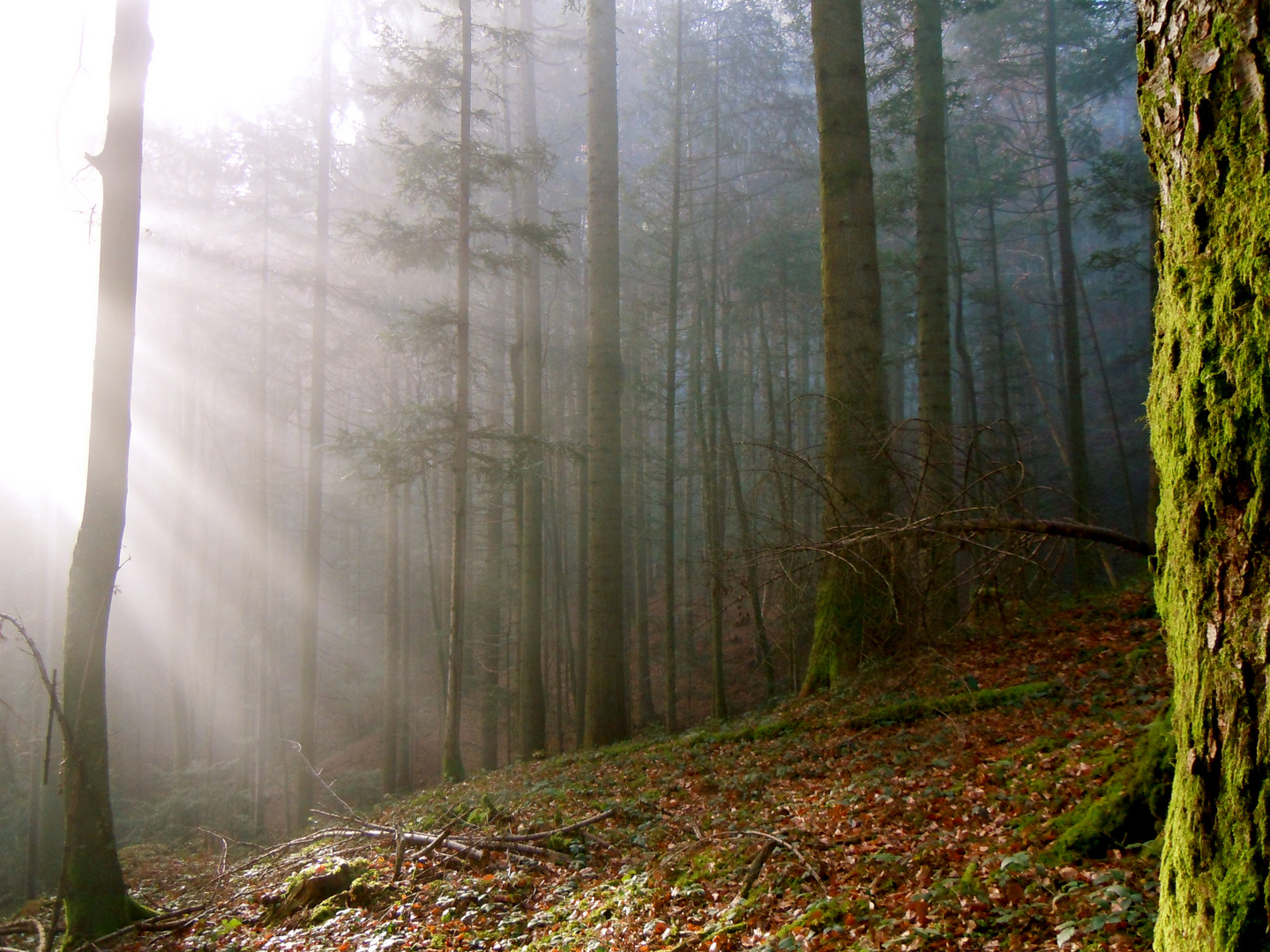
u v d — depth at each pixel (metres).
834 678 10.64
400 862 7.86
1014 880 4.04
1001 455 9.40
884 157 18.91
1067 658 8.89
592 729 14.84
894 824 5.73
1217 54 1.60
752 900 5.04
